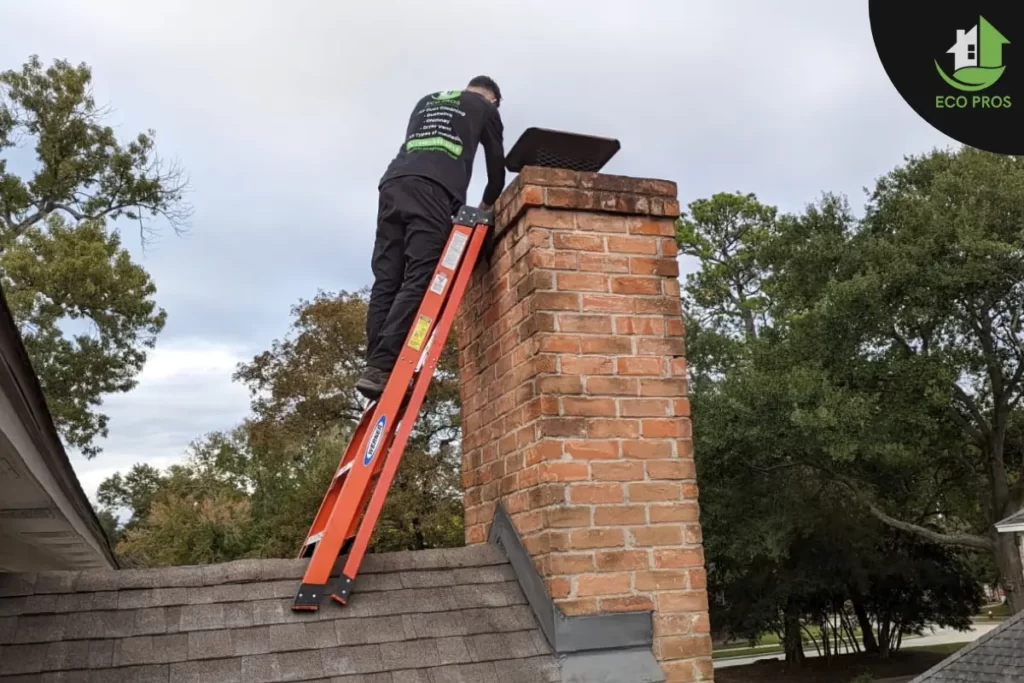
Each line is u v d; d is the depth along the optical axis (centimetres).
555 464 275
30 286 2162
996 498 1914
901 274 1753
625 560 275
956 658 1054
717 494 2106
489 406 332
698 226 3838
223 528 2706
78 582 246
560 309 290
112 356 2267
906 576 2372
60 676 219
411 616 266
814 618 2606
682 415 296
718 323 3812
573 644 262
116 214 2452
